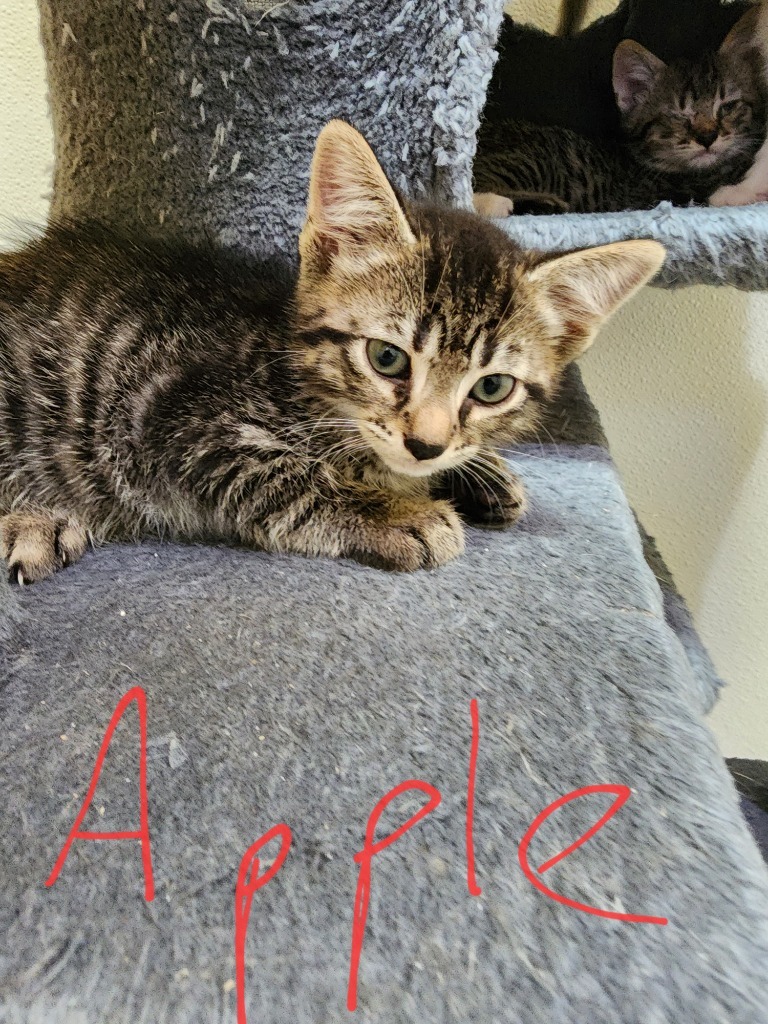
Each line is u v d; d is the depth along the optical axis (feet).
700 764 0.40
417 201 0.68
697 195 1.08
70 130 0.77
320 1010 0.28
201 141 0.73
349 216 0.57
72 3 0.70
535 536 0.62
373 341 0.57
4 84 0.95
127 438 0.63
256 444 0.61
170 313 0.64
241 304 0.65
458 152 0.70
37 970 0.30
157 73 0.70
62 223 0.74
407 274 0.56
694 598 1.28
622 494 0.73
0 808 0.37
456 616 0.51
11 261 0.69
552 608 0.52
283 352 0.62
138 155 0.75
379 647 0.47
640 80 1.06
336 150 0.55
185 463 0.61
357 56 0.68
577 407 0.88
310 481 0.61
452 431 0.57
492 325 0.57
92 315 0.65
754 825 0.82
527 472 0.75
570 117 1.07
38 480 0.66
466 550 0.59
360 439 0.61
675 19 1.07
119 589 0.54
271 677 0.45
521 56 1.06
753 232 0.72
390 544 0.56
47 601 0.53
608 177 1.08
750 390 1.11
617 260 0.59
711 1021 0.28
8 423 0.65
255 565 0.58
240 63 0.69
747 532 1.22
